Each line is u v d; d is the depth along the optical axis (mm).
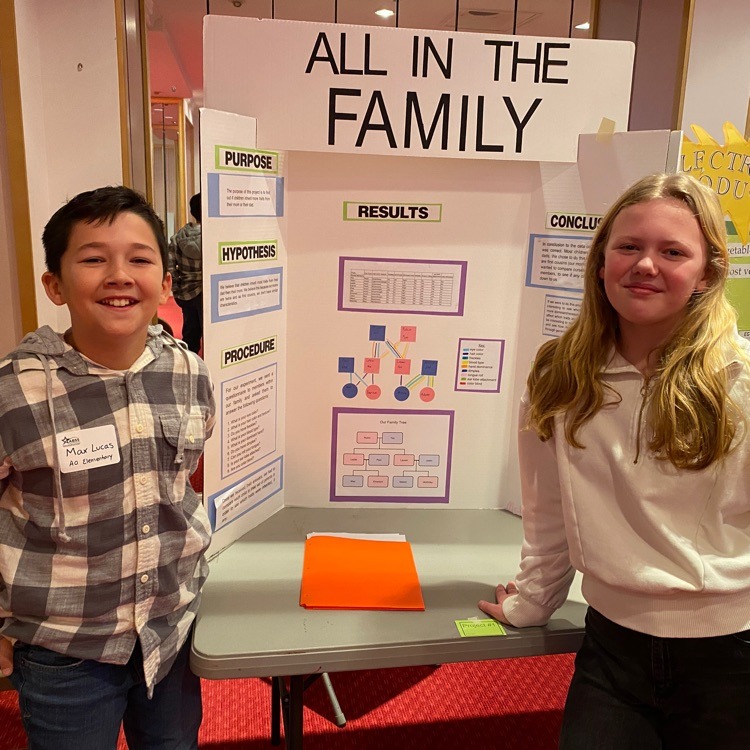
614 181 1523
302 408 1755
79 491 1061
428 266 1682
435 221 1659
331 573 1481
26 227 1734
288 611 1354
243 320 1523
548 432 1219
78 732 1117
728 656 1064
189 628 1252
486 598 1429
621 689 1149
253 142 1487
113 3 1816
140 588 1119
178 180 9156
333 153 1603
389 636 1280
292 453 1784
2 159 1701
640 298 1074
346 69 1495
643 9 2359
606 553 1120
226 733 1866
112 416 1087
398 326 1715
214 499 1532
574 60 1535
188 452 1172
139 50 2152
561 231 1618
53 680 1091
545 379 1244
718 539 1071
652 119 2426
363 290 1688
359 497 1828
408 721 1938
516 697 2047
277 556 1573
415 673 2148
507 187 1655
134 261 1057
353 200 1635
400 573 1497
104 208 1032
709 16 2273
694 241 1061
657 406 1079
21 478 1062
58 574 1067
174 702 1263
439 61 1509
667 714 1118
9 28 1629
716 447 1022
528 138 1563
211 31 1448
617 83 1550
